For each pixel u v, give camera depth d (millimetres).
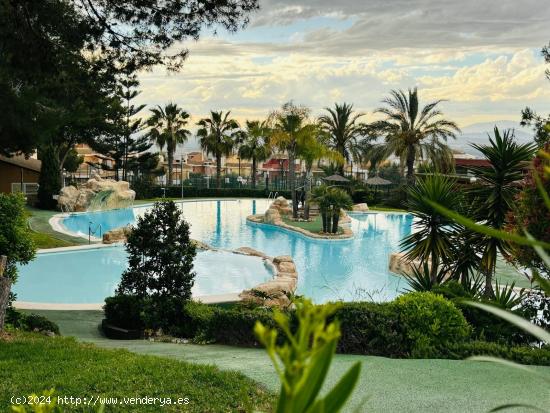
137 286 12055
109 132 46406
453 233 10758
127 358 7664
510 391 6273
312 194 30266
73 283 19672
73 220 33625
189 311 11516
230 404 5910
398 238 29891
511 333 8820
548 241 6969
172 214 12172
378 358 8055
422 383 6633
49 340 9148
